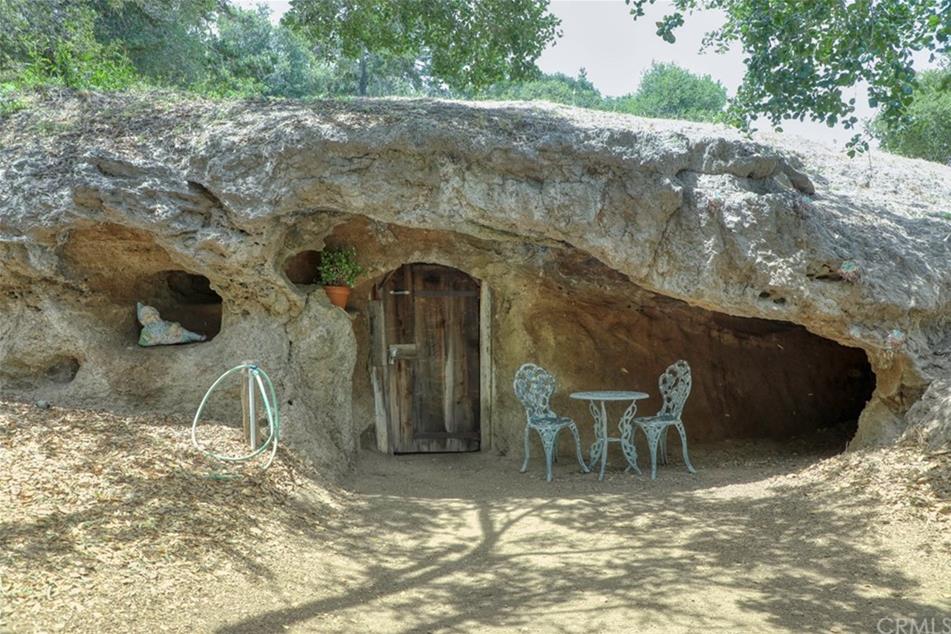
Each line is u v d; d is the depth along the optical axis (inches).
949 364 316.8
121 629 165.6
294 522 256.4
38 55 426.3
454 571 227.9
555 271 399.5
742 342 458.3
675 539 251.6
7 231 297.7
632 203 315.3
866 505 257.4
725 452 410.3
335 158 306.0
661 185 312.5
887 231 346.0
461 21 404.2
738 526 260.5
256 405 314.3
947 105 729.0
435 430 413.1
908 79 264.2
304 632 180.4
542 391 373.7
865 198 386.9
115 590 180.2
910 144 751.7
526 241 343.0
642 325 441.7
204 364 327.0
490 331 414.3
